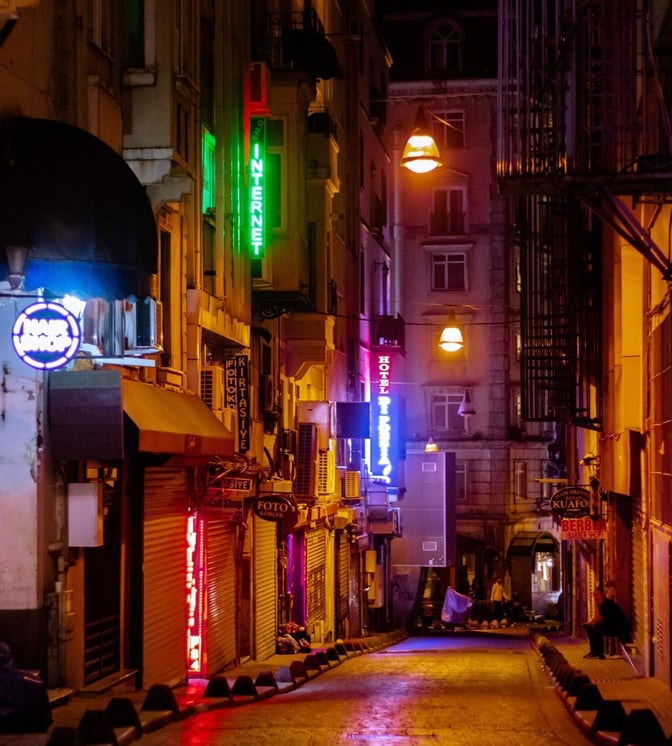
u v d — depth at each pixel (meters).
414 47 72.75
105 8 20.22
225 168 27.34
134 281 16.38
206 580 25.25
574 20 22.23
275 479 32.75
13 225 15.34
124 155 20.58
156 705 17.44
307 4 38.28
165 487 22.73
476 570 73.06
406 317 73.19
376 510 54.66
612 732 15.48
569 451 52.47
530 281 37.56
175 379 23.42
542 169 21.17
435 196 73.19
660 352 23.61
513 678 26.80
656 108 21.41
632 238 20.36
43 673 17.45
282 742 15.09
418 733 16.09
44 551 17.45
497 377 72.69
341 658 32.53
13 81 16.66
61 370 17.64
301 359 36.47
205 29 26.31
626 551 32.16
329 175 35.12
